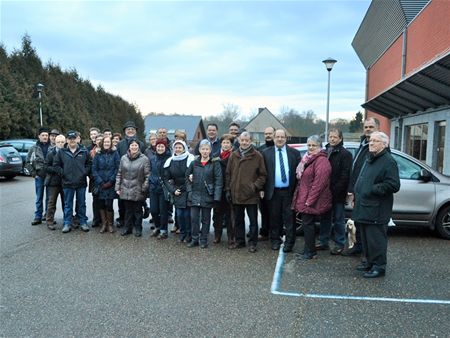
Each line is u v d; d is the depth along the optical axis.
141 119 50.44
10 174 16.16
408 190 7.03
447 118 12.80
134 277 5.09
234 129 8.59
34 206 10.12
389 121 21.70
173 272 5.28
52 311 4.12
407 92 13.23
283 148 6.32
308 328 3.76
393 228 7.98
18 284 4.84
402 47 18.23
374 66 25.86
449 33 12.57
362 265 5.38
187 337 3.60
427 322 3.88
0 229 7.64
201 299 4.42
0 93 25.06
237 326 3.80
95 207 7.88
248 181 6.19
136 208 7.19
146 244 6.66
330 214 6.31
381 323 3.86
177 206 6.70
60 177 7.63
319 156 5.80
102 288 4.72
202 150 6.43
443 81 10.61
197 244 6.59
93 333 3.67
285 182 6.20
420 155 16.09
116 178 7.18
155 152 7.82
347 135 42.44
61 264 5.58
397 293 4.59
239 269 5.42
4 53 28.61
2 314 4.05
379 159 5.02
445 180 7.14
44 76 32.47
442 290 4.68
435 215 7.05
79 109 35.94
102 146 7.39
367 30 23.94
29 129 27.66
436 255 6.07
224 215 7.52
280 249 6.42
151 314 4.05
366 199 5.07
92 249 6.33
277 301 4.36
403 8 17.64
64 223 7.49
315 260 5.84
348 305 4.27
